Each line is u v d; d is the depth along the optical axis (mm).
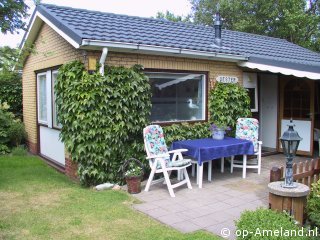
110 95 6820
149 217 5250
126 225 4906
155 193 6516
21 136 11297
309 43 21969
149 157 6590
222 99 8758
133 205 5789
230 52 8617
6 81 12234
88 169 6762
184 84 8375
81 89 6656
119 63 7152
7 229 4746
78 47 6578
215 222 5059
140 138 7367
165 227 4848
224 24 25344
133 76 7066
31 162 9352
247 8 23469
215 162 8688
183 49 7625
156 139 7004
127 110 6973
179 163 6586
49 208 5598
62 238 4465
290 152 4617
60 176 7883
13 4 7879
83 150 6680
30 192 6500
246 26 22562
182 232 4676
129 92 7000
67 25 7207
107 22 8539
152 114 7859
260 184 7215
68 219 5117
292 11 21812
